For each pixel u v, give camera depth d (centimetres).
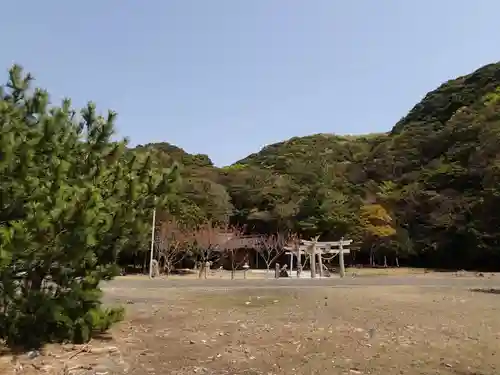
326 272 3272
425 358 614
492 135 4647
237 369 550
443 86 7106
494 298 1360
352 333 777
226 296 1409
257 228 4897
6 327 598
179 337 728
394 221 4569
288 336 746
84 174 664
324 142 7406
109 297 1338
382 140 6994
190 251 3956
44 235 541
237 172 5709
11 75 673
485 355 637
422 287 1791
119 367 545
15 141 552
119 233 645
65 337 645
